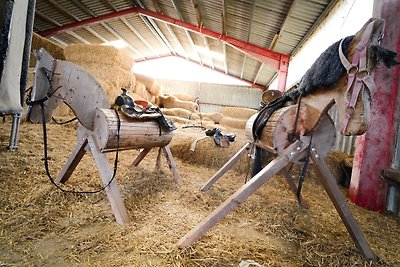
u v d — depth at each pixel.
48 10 9.56
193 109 11.14
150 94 11.39
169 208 2.07
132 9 9.65
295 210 2.38
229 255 1.46
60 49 7.23
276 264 1.43
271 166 1.53
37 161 2.63
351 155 3.96
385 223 2.34
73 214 1.75
